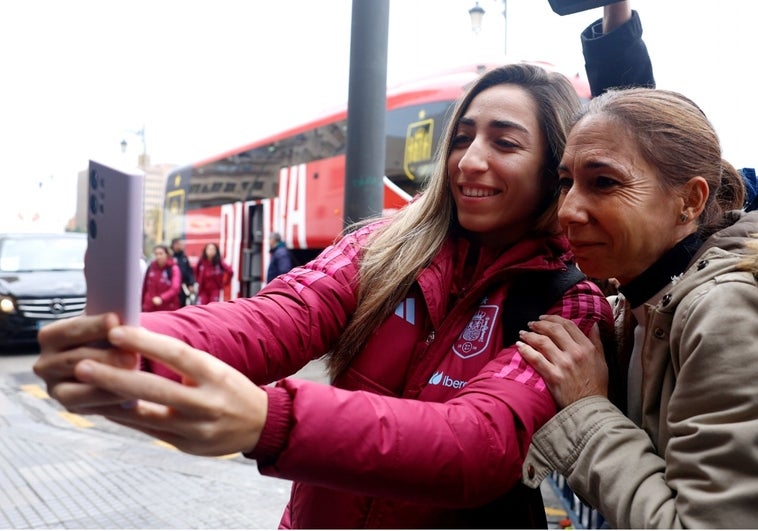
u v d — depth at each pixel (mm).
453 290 1254
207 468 4473
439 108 7316
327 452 820
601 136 1057
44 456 4742
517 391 1033
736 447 833
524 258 1231
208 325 1031
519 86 1265
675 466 902
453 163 1282
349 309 1245
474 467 905
